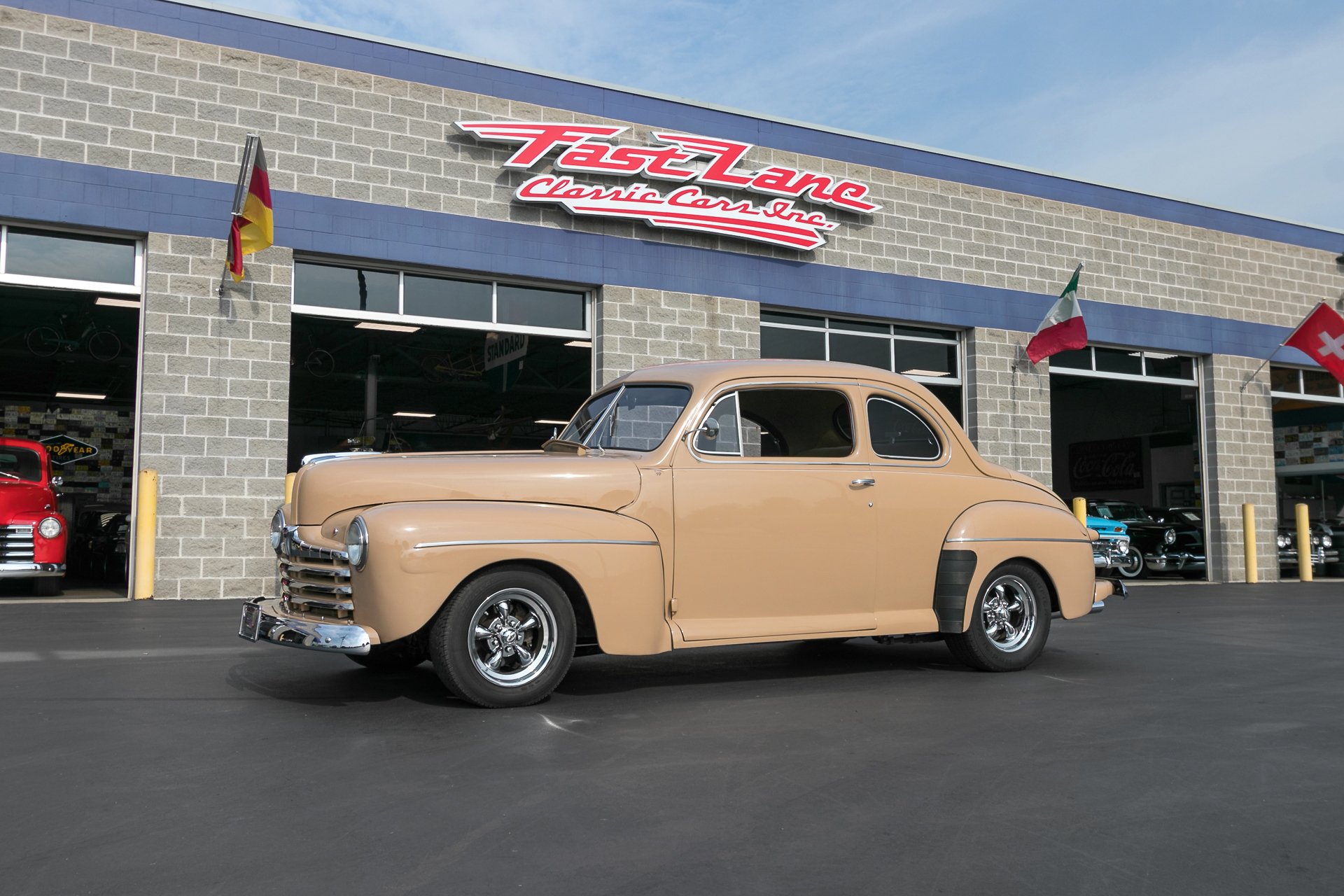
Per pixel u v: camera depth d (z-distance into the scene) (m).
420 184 12.38
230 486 11.21
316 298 11.99
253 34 11.62
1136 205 17.98
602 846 3.00
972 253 16.22
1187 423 28.41
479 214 12.68
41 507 11.62
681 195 13.66
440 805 3.37
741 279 14.29
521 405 26.09
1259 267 19.34
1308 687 5.77
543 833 3.11
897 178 15.67
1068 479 32.66
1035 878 2.78
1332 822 3.29
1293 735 4.52
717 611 5.42
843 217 15.16
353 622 4.75
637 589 5.08
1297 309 19.75
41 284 10.77
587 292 13.63
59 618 8.76
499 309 13.05
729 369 5.70
